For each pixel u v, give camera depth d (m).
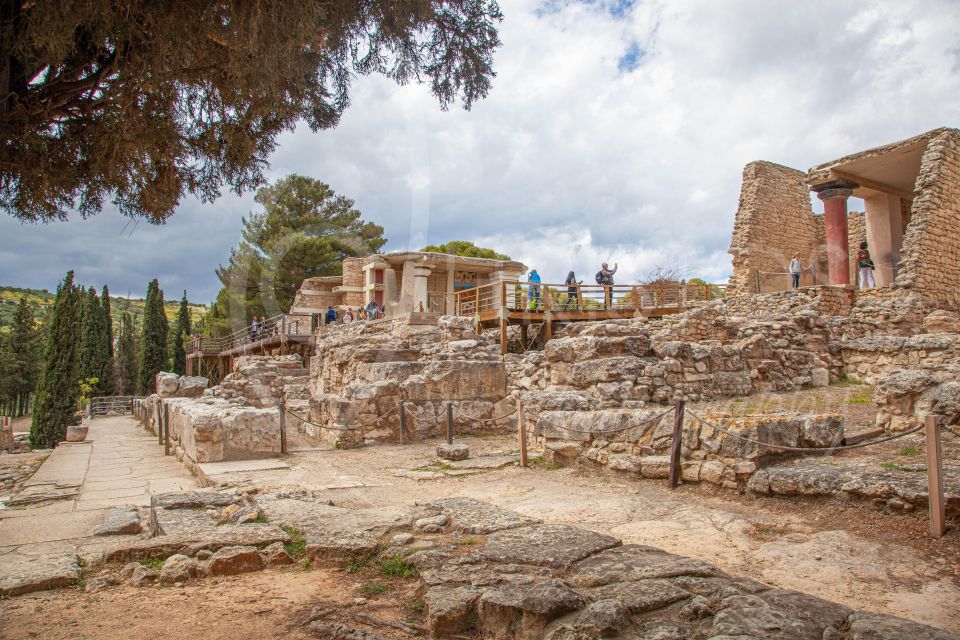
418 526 4.77
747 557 4.18
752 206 24.64
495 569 3.56
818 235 26.70
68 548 5.05
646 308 20.27
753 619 2.66
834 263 20.69
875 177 21.56
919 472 5.14
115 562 4.33
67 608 3.53
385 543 4.50
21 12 2.69
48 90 3.24
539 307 19.36
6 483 10.05
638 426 7.15
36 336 58.69
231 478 8.16
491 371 12.82
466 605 3.07
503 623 2.95
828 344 14.65
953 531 4.24
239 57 3.27
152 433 19.28
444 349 13.91
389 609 3.38
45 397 29.20
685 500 5.90
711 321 14.70
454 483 7.56
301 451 10.70
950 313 15.96
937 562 3.88
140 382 38.88
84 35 3.17
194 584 3.91
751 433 5.92
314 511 5.46
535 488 6.94
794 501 5.40
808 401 11.05
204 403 13.91
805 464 5.89
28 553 4.88
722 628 2.59
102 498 7.86
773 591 3.02
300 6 3.08
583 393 10.32
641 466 6.90
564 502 6.07
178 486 8.69
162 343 39.62
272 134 4.30
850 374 14.28
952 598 3.35
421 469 8.66
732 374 12.20
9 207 3.73
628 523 5.17
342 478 8.05
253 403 16.92
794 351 13.89
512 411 12.59
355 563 4.14
